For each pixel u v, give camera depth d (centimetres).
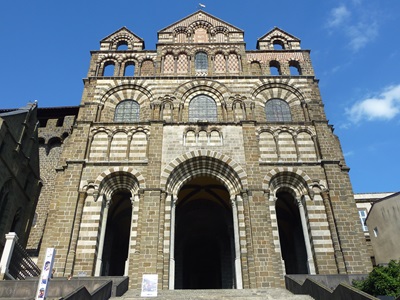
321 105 3369
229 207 3450
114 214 3391
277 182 2961
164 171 2916
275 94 3459
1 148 2872
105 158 3022
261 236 2612
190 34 3938
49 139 4088
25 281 1817
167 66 3659
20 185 3216
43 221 3616
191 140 3094
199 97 3431
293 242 3497
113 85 3466
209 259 4081
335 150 3186
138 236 2672
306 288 1866
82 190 2836
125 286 2189
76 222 2692
